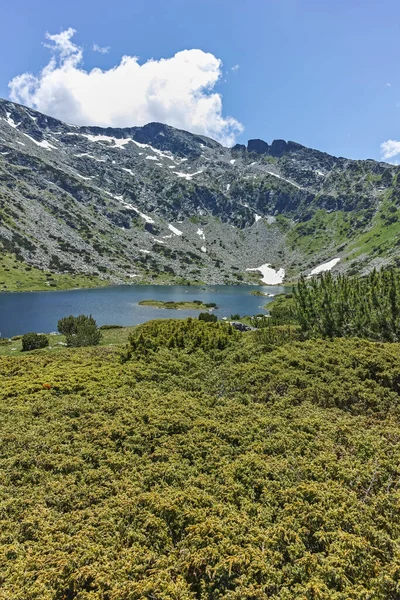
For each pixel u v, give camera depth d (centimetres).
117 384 1866
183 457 1213
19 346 4812
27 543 834
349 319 3030
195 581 766
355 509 919
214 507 941
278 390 1791
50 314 10194
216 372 2041
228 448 1245
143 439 1291
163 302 13038
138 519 910
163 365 2150
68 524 890
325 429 1371
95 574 737
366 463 1130
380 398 1658
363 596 695
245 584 724
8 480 1078
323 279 3622
